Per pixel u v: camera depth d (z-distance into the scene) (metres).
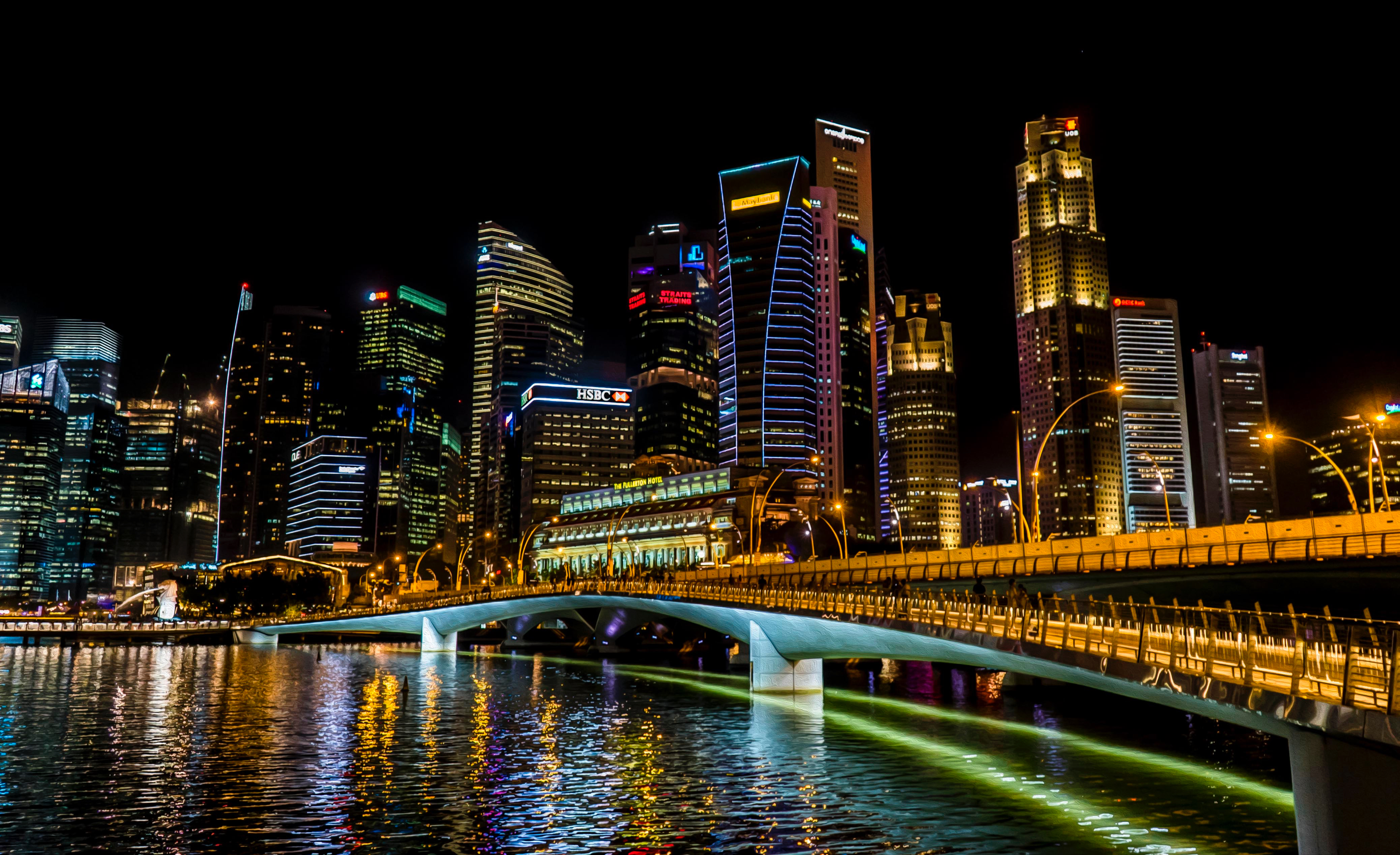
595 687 89.94
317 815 35.38
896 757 46.38
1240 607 70.62
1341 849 22.27
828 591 61.59
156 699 78.38
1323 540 61.19
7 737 55.69
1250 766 43.12
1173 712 63.59
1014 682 81.56
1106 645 33.66
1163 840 30.47
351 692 84.69
